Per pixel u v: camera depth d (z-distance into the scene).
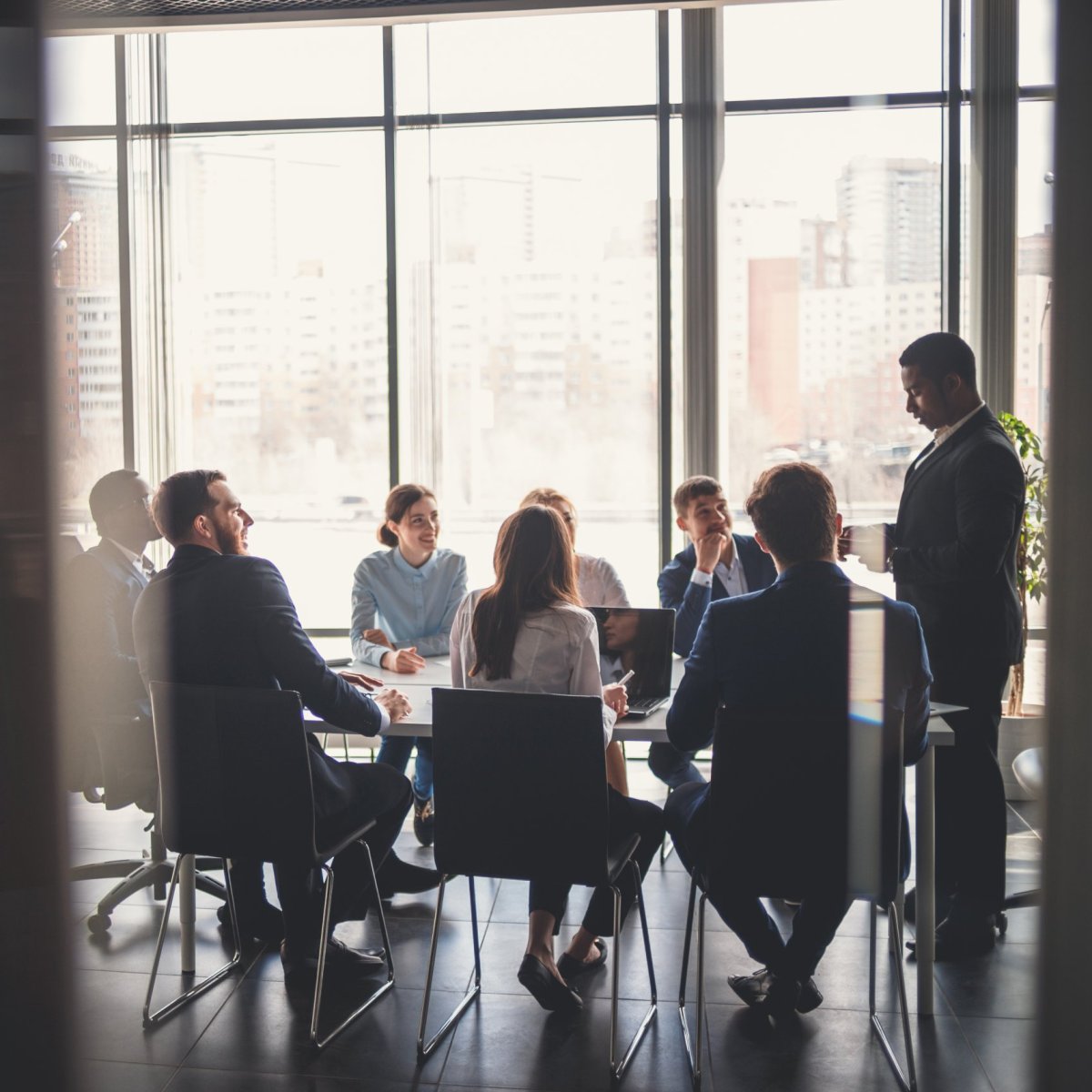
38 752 1.09
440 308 5.50
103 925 3.24
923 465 3.06
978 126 5.00
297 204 5.54
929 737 2.58
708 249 5.23
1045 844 0.97
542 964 2.64
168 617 2.68
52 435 1.10
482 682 2.69
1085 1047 0.96
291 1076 2.44
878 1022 2.66
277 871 2.86
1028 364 5.01
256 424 5.65
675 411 5.42
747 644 2.39
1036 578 4.11
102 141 5.40
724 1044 2.57
